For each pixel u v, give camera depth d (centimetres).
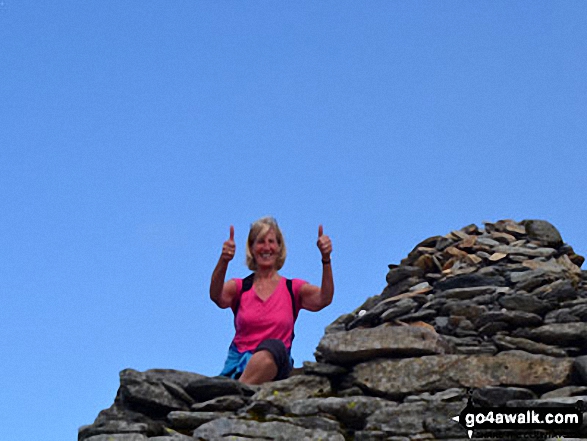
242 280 1073
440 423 922
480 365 980
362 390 997
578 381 967
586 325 1022
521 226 1252
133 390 987
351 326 1180
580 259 1234
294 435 930
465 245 1209
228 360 1054
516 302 1077
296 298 1064
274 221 1088
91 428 969
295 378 1002
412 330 1014
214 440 930
